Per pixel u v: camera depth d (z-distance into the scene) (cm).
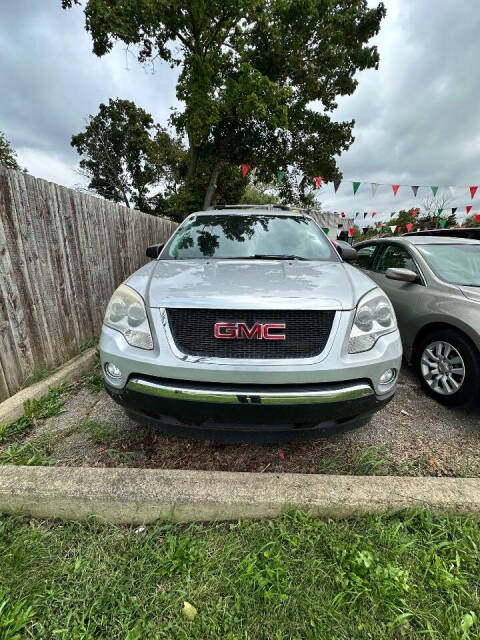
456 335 278
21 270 288
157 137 2134
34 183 307
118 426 250
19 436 239
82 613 123
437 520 163
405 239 391
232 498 162
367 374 185
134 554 146
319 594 130
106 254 457
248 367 175
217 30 1152
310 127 1534
